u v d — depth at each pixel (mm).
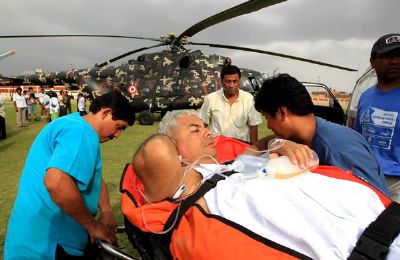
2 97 11016
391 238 1262
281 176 1598
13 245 2127
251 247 1293
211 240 1338
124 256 1867
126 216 1750
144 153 1761
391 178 2506
